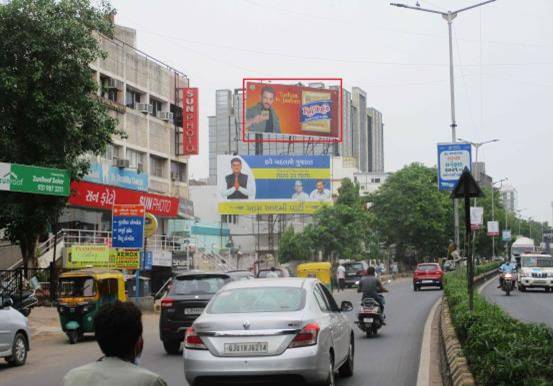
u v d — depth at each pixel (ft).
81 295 65.36
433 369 41.14
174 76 158.92
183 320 51.44
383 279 209.26
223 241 204.33
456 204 112.98
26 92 82.12
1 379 43.19
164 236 146.30
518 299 112.88
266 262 188.14
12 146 82.64
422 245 260.62
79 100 85.20
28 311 80.59
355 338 59.26
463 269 112.06
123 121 135.33
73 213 122.11
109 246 103.91
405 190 255.70
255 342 28.43
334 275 176.96
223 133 273.95
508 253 334.24
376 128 412.98
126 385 12.70
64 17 84.99
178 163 160.76
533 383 18.60
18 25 82.07
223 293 31.99
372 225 247.50
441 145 83.97
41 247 108.68
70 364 49.83
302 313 29.68
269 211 187.21
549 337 26.07
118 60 134.62
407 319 77.10
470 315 35.37
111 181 126.82
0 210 81.25
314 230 193.26
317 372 28.68
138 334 13.53
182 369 43.75
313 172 189.16
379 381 37.68
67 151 85.97
